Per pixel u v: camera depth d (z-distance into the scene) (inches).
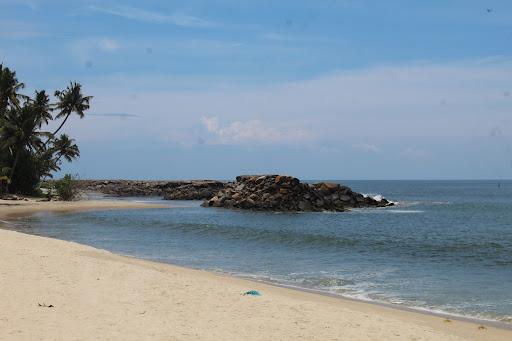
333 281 775.1
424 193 6195.9
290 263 964.6
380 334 437.7
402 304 621.3
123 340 386.9
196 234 1486.2
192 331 419.5
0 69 2861.7
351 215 2391.7
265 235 1477.6
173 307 500.1
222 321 456.4
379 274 846.5
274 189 2600.9
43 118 3009.4
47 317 444.1
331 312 508.4
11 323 421.4
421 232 1683.1
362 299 647.1
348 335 430.0
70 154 3540.8
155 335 402.9
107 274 656.4
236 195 2694.4
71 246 942.4
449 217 2363.4
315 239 1391.5
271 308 512.7
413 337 433.1
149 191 4719.5
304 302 555.8
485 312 580.4
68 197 2967.5
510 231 1734.7
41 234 1412.4
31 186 3024.1
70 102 3139.8
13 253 779.4
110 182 5098.4
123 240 1317.7
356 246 1261.1
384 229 1785.2
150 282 619.8
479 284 757.9
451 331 478.0
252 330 431.2
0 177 2696.9
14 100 2847.0
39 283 580.4
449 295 675.4
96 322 434.0
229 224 1846.7
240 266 920.3
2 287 550.9
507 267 936.9
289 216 2266.2
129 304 505.0
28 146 2920.8
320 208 2586.1
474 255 1113.4
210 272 829.2
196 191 3902.6
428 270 895.1
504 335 470.0
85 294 539.5
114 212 2325.3
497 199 4485.7
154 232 1519.4
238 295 569.6
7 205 2437.3
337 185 3004.4
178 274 714.2
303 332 432.1
